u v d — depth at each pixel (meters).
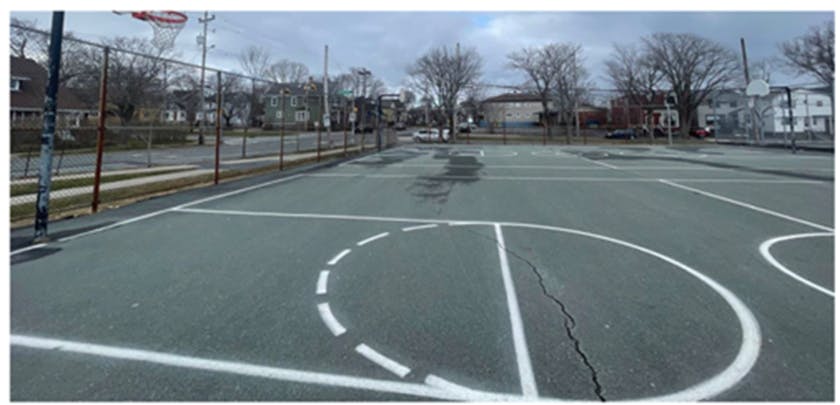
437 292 3.21
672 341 2.46
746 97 27.94
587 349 2.38
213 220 5.70
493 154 21.16
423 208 6.71
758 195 7.93
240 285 3.32
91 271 3.62
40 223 4.60
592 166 14.37
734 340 2.47
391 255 4.15
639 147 27.81
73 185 9.07
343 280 3.45
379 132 23.97
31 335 2.50
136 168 13.14
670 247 4.45
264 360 2.27
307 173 11.88
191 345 2.41
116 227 5.24
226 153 21.14
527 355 2.32
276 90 44.03
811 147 20.70
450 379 2.11
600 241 4.70
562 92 45.53
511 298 3.09
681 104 47.06
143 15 11.99
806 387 2.03
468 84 44.19
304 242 4.61
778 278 3.50
